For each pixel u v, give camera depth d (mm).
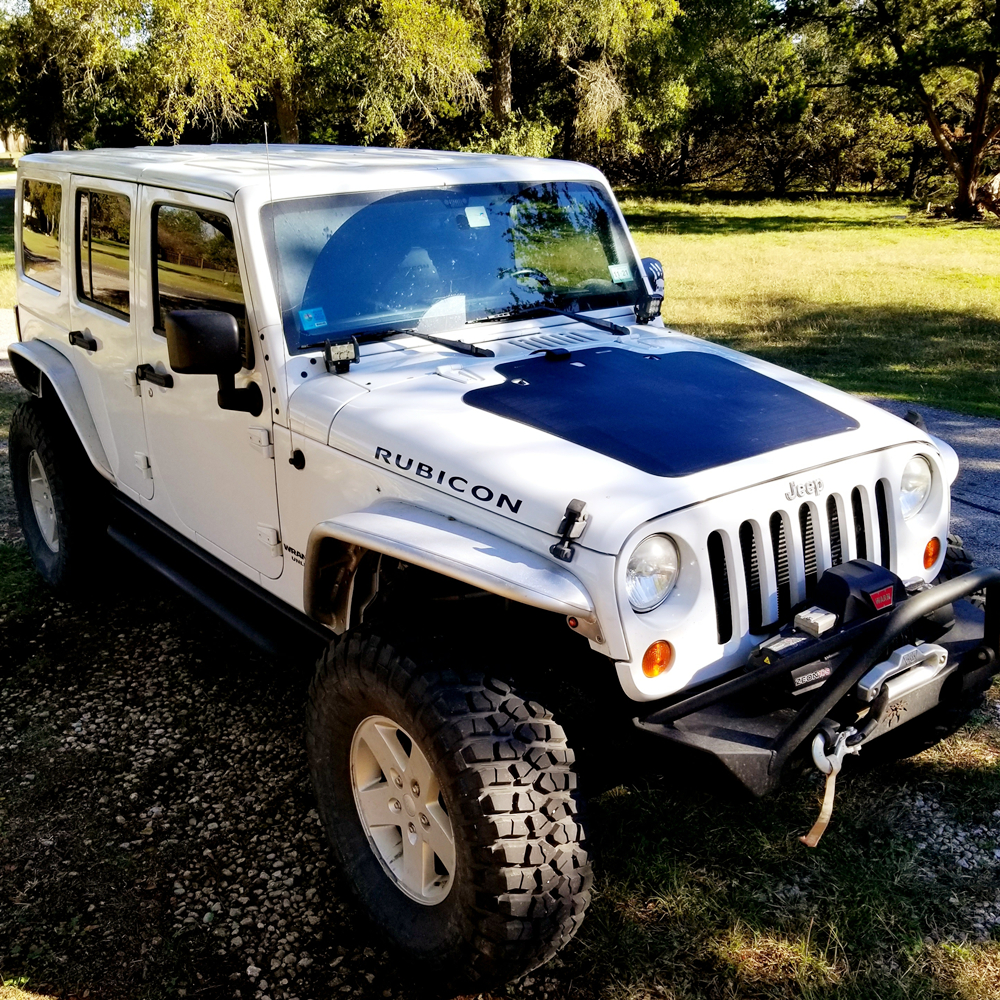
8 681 4094
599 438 2645
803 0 29531
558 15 23234
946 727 3121
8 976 2635
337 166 3482
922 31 28359
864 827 3117
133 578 4949
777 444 2699
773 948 2656
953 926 2717
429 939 2516
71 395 4316
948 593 2602
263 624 3484
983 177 33312
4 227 26766
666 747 2404
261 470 3229
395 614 2639
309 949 2723
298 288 3146
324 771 2836
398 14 18531
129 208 3740
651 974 2588
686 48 27781
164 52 17094
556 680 2672
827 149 38031
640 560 2355
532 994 2541
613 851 3035
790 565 2643
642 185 42250
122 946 2736
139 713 3863
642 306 3850
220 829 3209
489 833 2262
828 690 2412
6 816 3273
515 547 2436
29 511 5000
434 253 3449
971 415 7852
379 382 3031
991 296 14406
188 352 2807
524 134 26109
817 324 11945
